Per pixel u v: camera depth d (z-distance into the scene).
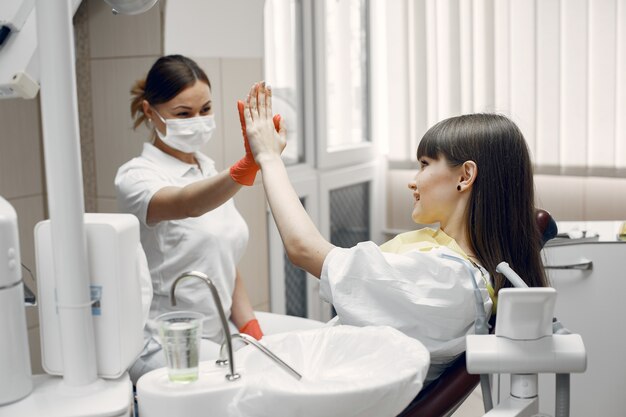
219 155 2.63
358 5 3.73
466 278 1.27
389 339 1.15
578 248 1.89
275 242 3.10
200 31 2.48
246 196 2.82
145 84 2.20
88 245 1.12
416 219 1.44
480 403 2.53
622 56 3.26
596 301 1.89
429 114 3.69
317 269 1.32
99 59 2.48
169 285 2.18
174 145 2.17
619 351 1.88
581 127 3.37
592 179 3.44
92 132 2.53
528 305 0.96
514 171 1.37
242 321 2.29
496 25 3.47
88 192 2.58
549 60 3.38
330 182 3.51
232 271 2.27
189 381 1.05
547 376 1.94
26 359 1.10
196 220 2.19
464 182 1.37
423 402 1.27
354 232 3.85
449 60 3.59
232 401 1.03
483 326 1.28
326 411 1.00
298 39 3.30
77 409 1.05
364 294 1.27
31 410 1.05
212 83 2.57
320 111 3.42
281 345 1.18
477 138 1.37
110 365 1.14
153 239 2.17
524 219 1.38
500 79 3.50
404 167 3.83
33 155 2.60
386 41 3.75
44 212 2.65
